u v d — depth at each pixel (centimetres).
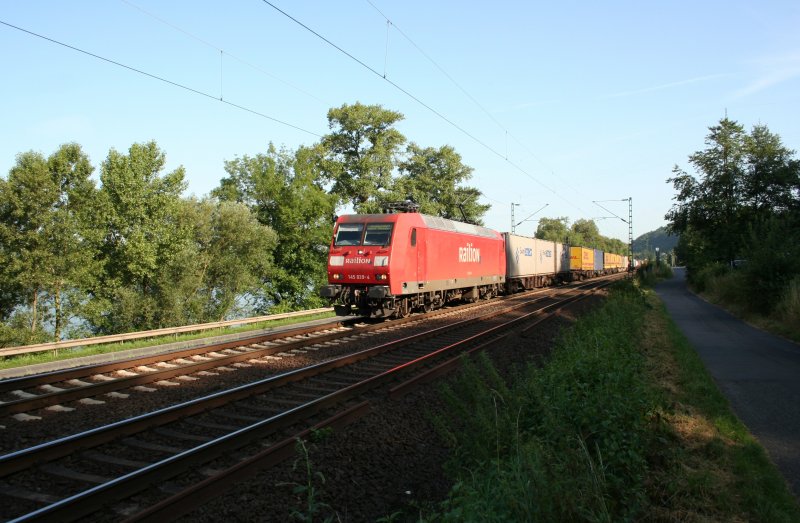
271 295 3666
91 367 998
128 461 580
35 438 655
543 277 4178
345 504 539
